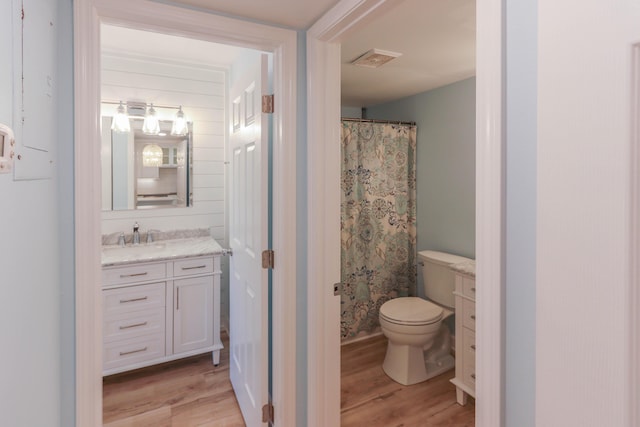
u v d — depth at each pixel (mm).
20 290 803
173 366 2658
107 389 2354
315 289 1590
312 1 1354
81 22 1221
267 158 1649
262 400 1721
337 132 1604
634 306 529
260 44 1580
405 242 3242
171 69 2934
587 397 579
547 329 635
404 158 3197
